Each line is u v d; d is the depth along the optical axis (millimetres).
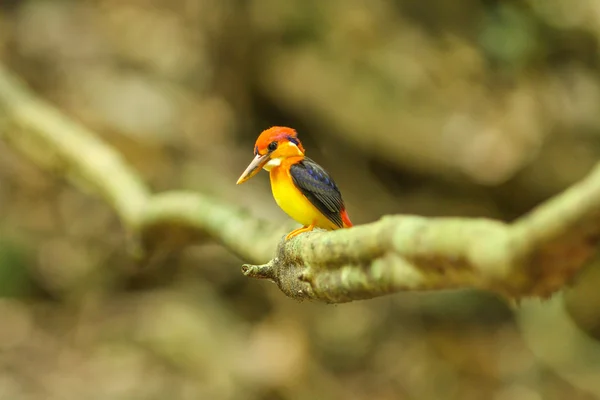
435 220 2146
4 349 10539
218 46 14859
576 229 1571
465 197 13836
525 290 1732
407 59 14039
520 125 13375
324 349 12211
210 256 12688
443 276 2010
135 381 10289
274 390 10938
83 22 16219
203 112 14695
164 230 6645
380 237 2307
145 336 11125
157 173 12930
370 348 12531
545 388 12547
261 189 13547
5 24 15742
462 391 12195
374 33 14219
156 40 15898
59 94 14352
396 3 14789
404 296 13703
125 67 15320
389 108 13617
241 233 5211
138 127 13641
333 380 11750
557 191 13125
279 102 14430
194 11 15875
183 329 11219
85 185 8375
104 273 12164
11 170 12992
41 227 12375
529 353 13133
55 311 11492
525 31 14234
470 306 13898
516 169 13055
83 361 10609
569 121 13453
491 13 14656
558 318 13398
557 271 1678
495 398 12250
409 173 14078
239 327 11844
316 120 14219
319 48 14062
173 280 12414
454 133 13414
